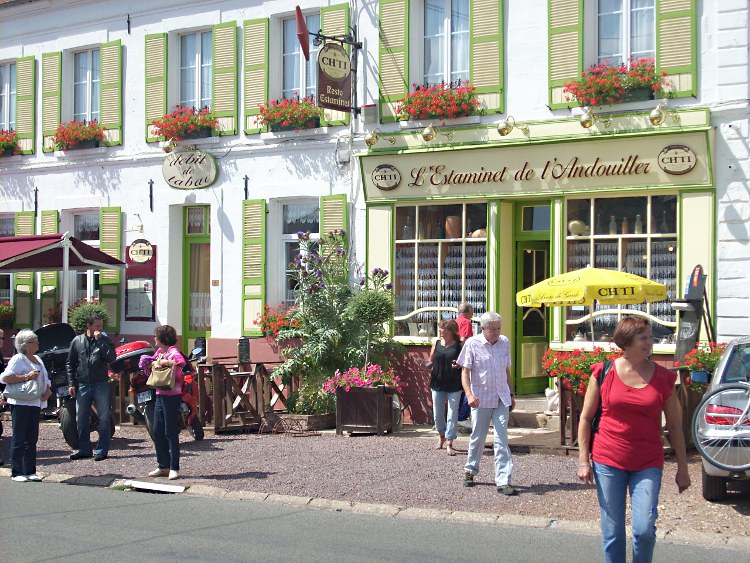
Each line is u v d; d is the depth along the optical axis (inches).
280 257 663.1
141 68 717.9
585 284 469.7
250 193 667.4
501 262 575.8
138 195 719.1
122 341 668.1
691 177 511.8
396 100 608.4
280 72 665.0
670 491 377.4
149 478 425.4
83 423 482.0
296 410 574.2
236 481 413.7
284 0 653.9
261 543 309.9
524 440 488.1
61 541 312.7
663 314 527.8
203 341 652.1
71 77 764.6
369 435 538.0
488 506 360.5
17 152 781.3
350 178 626.5
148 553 296.4
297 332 586.2
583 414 248.8
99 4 737.0
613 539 239.0
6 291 796.6
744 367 360.2
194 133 687.7
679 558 291.1
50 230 764.6
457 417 470.6
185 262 708.7
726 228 507.2
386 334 586.6
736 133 504.7
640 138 521.0
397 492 386.0
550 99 556.1
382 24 613.3
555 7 555.8
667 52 523.2
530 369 595.2
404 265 607.5
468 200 584.1
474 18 583.2
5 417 619.8
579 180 544.1
